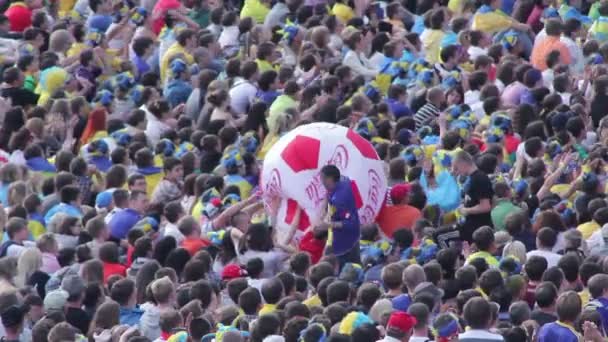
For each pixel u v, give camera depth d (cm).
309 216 8181
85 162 8825
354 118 9206
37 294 7338
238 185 8550
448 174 8331
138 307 7262
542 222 7831
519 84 9612
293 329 6512
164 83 10350
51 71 10144
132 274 7662
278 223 8238
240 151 8619
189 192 8525
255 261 7544
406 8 11488
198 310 6750
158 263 7569
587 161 8238
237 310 6994
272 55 10131
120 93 9838
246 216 8100
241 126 9581
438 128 9325
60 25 10806
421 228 8031
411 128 9075
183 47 10412
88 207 8569
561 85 9594
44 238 7781
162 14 10856
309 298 7112
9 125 9706
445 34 10556
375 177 8256
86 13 11425
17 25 11181
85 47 10594
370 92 9594
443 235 8088
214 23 10881
